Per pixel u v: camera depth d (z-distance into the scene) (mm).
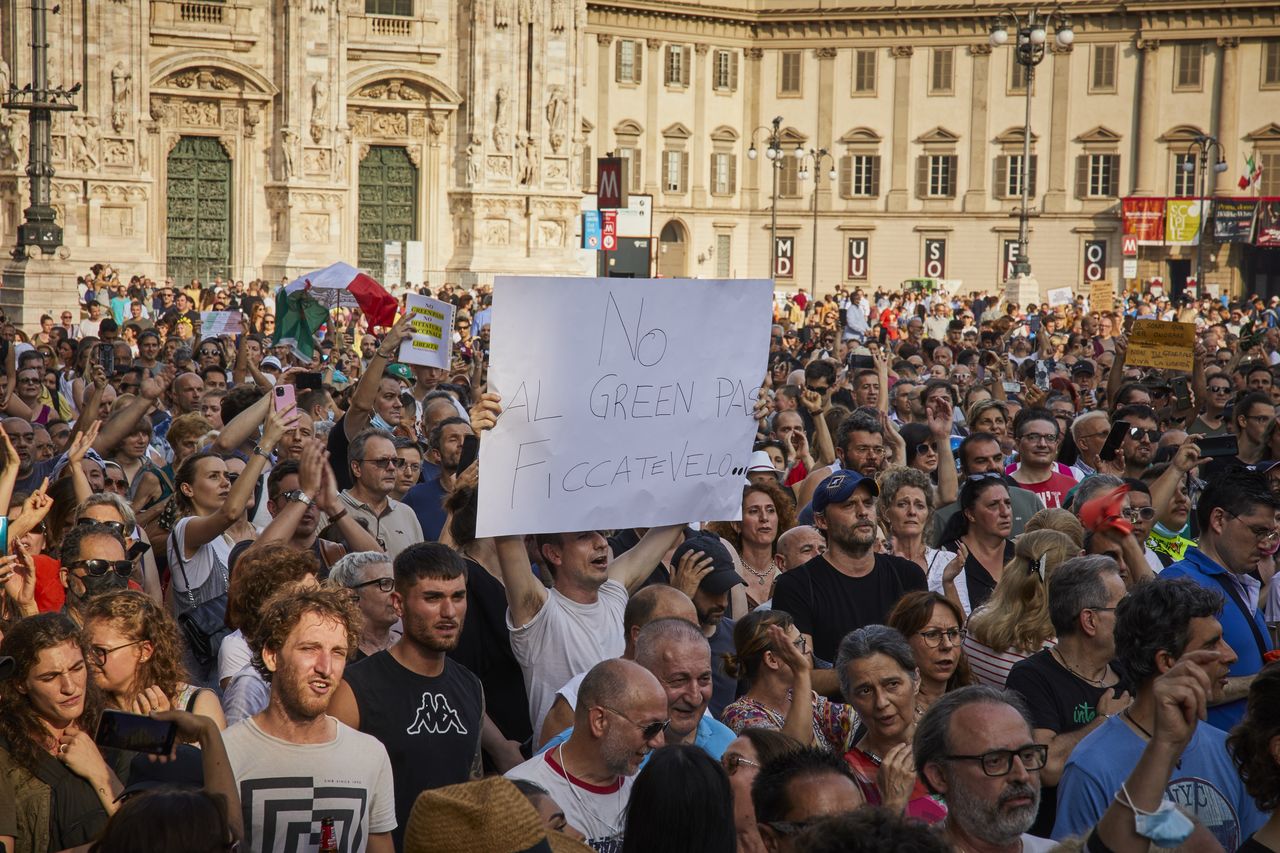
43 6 42062
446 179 69938
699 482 9328
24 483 16047
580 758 7371
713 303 9297
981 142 88875
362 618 7816
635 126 87688
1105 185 87000
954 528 12266
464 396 22094
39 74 42219
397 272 63188
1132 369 26141
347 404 22141
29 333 42188
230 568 10453
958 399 21875
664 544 9805
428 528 13820
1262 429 16844
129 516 11000
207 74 63656
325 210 65938
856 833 4930
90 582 9492
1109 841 6336
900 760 7055
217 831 5512
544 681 8922
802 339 45656
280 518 10352
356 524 10328
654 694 7270
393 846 7547
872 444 13898
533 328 8742
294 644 7297
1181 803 7410
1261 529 9750
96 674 7746
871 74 90562
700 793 5992
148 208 61844
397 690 8078
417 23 68312
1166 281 86500
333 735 7434
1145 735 7422
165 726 6695
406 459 14242
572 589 9102
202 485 12055
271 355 27453
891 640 8164
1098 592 8656
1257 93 84188
